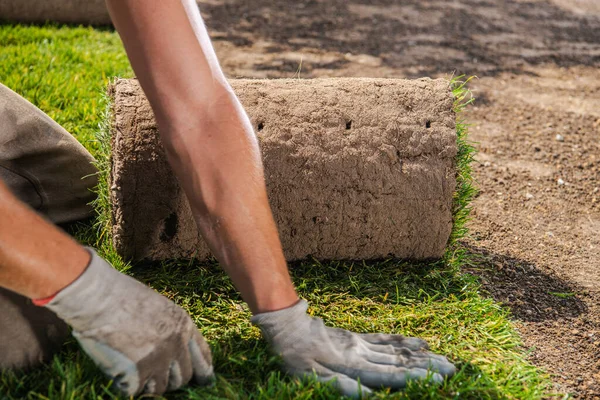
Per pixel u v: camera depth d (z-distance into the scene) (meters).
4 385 1.70
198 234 1.93
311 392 1.70
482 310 1.91
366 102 1.95
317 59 3.51
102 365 1.67
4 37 3.05
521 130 2.77
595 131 2.81
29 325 1.72
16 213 1.62
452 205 1.98
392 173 1.93
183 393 1.72
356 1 4.71
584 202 2.30
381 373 1.73
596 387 1.82
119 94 1.91
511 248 2.12
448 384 1.74
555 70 3.63
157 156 1.88
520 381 1.79
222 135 1.73
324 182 1.93
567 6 5.02
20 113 1.91
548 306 1.98
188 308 1.88
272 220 1.74
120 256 1.93
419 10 4.61
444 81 1.99
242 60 3.41
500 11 4.75
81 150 1.97
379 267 1.98
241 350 1.79
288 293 1.73
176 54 1.72
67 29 3.37
